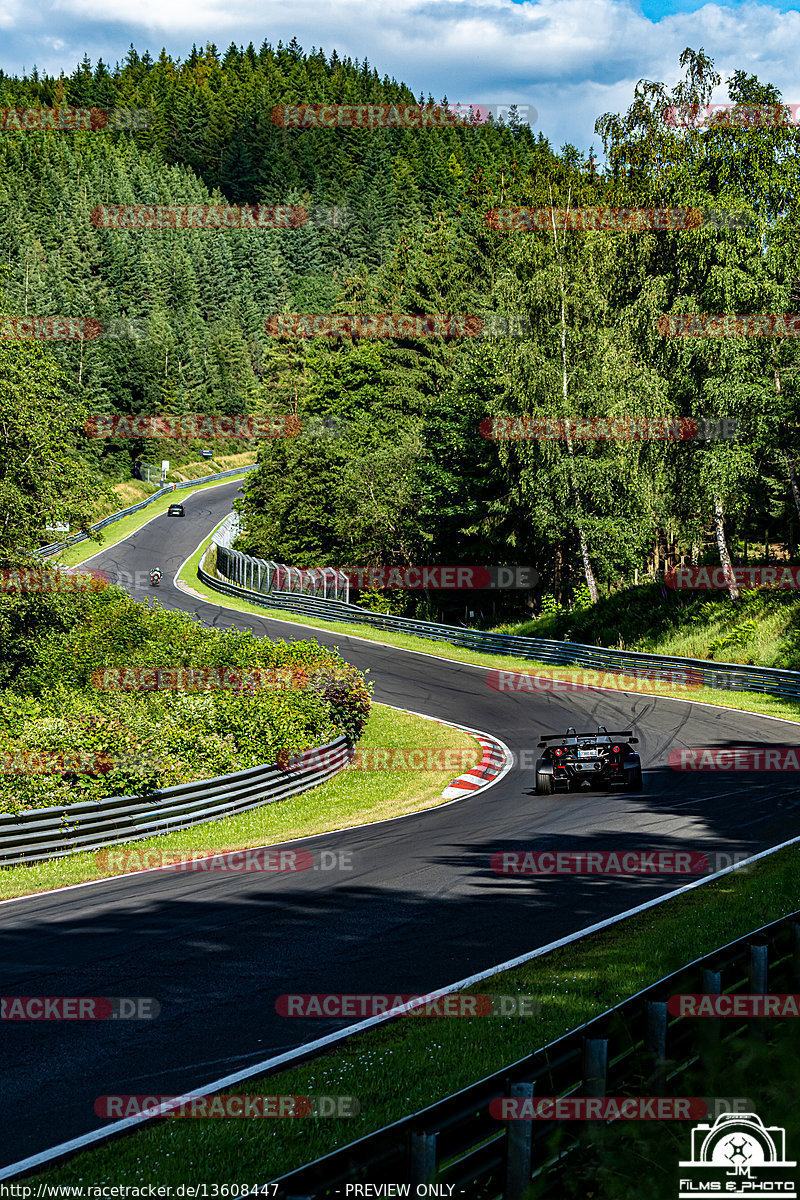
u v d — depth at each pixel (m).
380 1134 3.73
